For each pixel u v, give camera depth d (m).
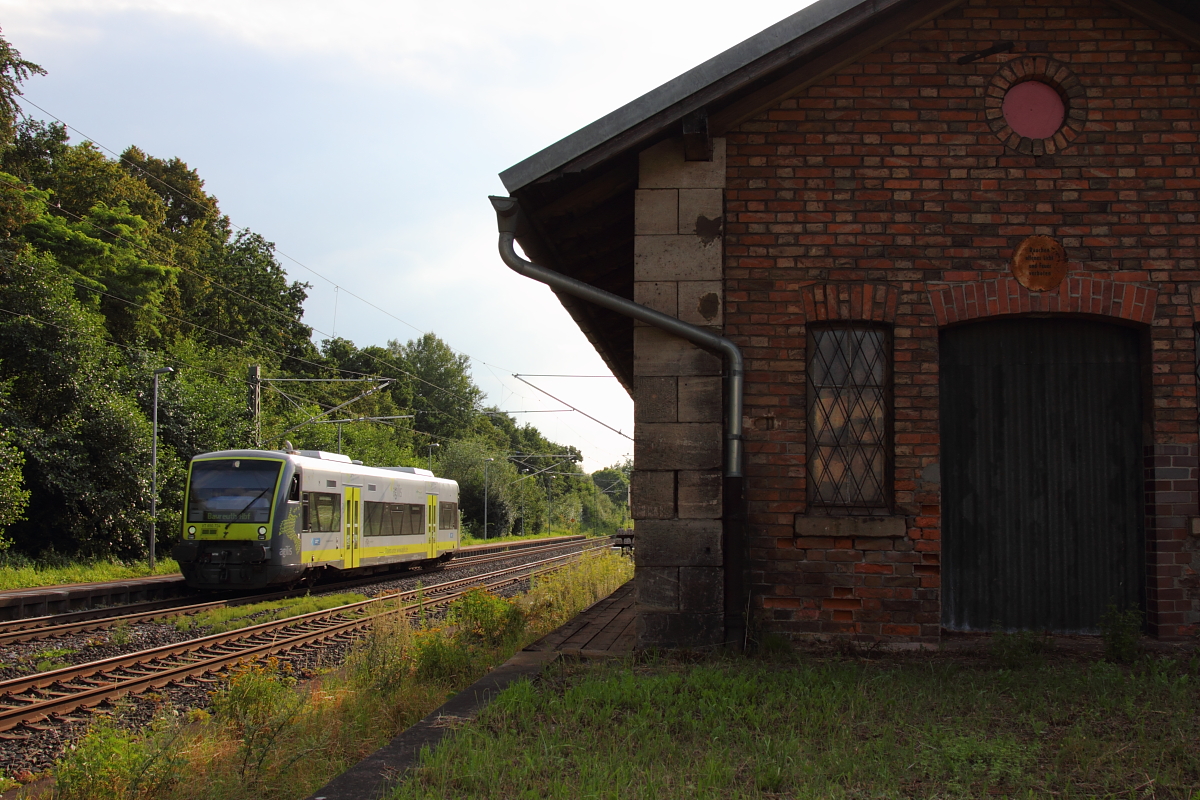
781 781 3.99
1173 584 6.98
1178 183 7.19
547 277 7.09
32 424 25.08
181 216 58.28
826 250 7.23
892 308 7.16
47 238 38.91
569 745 4.50
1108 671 5.93
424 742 4.73
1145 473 7.22
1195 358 7.11
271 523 19.06
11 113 29.03
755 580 7.08
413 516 27.83
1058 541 7.34
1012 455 7.41
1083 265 7.15
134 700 8.68
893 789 3.85
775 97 7.30
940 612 7.24
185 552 18.88
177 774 5.74
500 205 6.94
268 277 62.12
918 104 7.29
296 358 62.88
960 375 7.47
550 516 81.62
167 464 27.58
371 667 8.80
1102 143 7.23
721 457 7.05
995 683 5.80
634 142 6.87
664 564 6.98
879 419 7.30
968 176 7.23
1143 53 7.28
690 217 7.23
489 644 9.88
